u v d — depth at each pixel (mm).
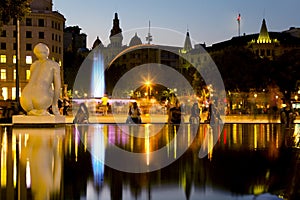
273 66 63250
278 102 61219
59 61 112875
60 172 7496
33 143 13078
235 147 12383
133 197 5578
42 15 107438
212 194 5695
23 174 7246
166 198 5508
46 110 23266
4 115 33656
